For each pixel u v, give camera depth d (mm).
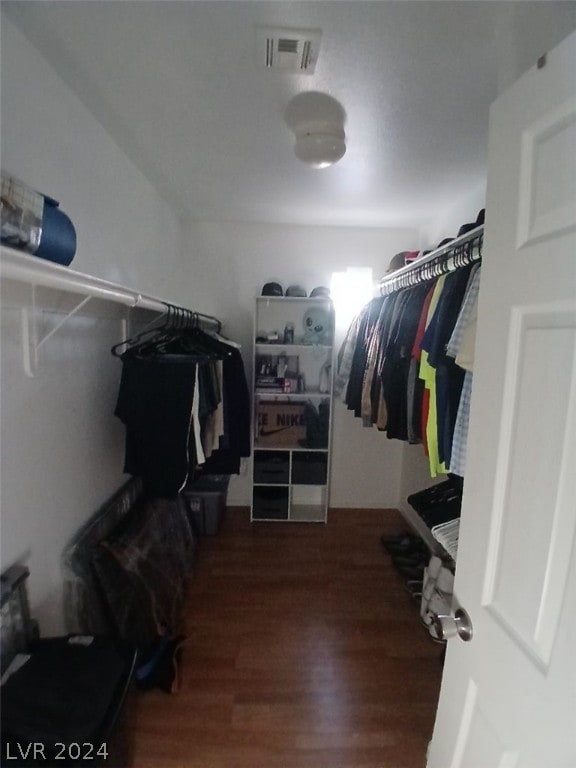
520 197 690
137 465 1727
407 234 2986
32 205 866
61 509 1442
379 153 1753
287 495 2990
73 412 1516
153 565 1801
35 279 786
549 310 619
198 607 2035
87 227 1515
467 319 1153
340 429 3160
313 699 1545
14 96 1080
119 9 1001
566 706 566
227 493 3213
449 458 1291
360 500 3234
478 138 1610
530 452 658
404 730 1436
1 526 1136
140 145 1755
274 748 1364
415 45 1097
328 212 2629
